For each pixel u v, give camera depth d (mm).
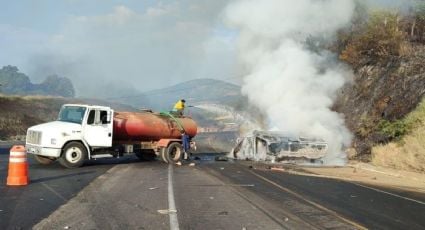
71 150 18359
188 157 22719
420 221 9492
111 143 19703
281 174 16812
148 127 21438
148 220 8812
